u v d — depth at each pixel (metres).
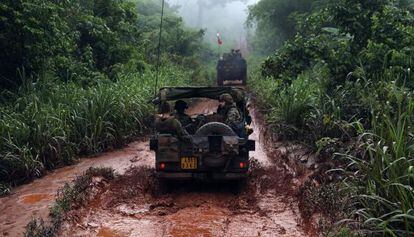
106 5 17.53
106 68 16.05
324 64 10.29
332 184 6.51
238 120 7.75
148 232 5.87
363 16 9.72
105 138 10.25
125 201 7.09
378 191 5.00
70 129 9.70
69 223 5.99
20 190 7.52
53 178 8.13
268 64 10.41
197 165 7.19
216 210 6.71
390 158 5.07
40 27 11.07
